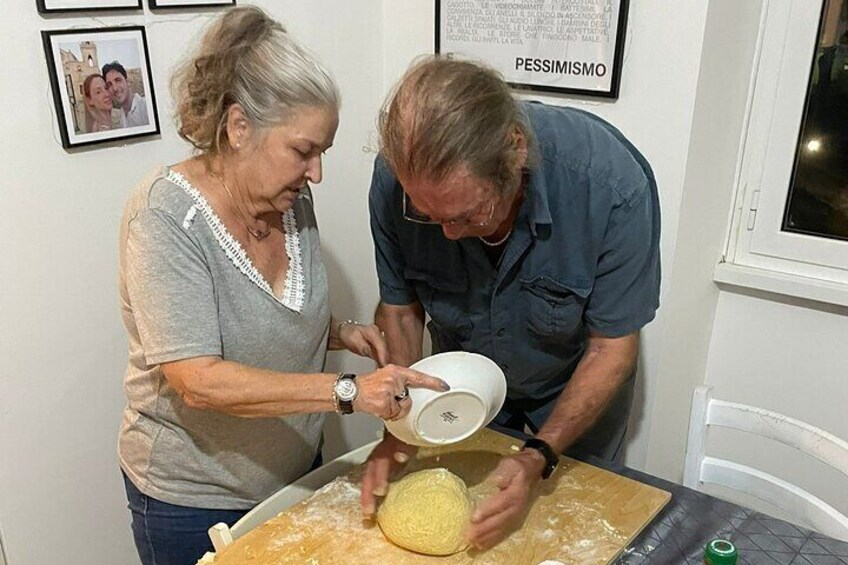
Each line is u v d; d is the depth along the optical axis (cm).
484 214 107
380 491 120
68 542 166
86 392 162
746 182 190
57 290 152
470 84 101
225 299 117
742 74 179
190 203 113
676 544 113
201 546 133
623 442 167
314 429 141
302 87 107
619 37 167
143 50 156
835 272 183
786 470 199
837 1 167
